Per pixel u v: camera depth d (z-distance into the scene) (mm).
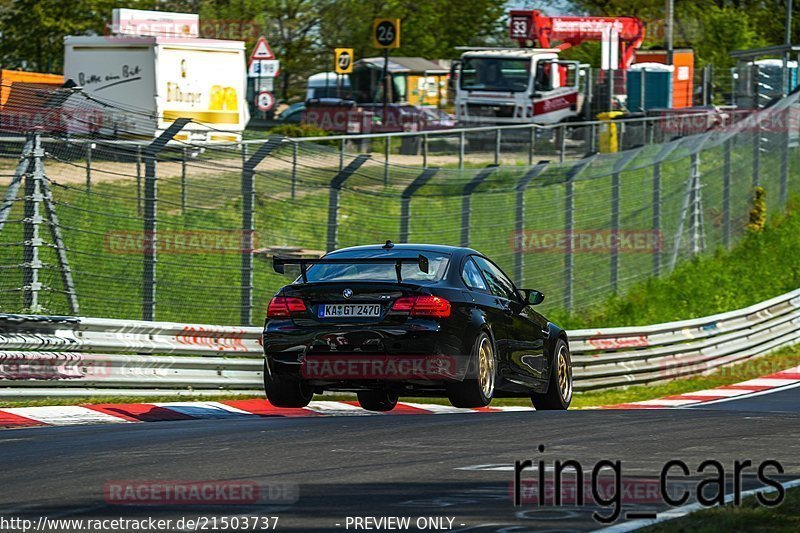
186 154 61062
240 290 64688
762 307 92562
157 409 48594
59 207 61281
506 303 46688
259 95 146250
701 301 98000
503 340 45594
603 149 142375
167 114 122250
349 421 39250
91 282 59938
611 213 92500
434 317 41969
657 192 100312
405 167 72875
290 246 69500
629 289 95625
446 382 42312
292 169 65625
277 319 43250
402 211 73375
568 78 157125
